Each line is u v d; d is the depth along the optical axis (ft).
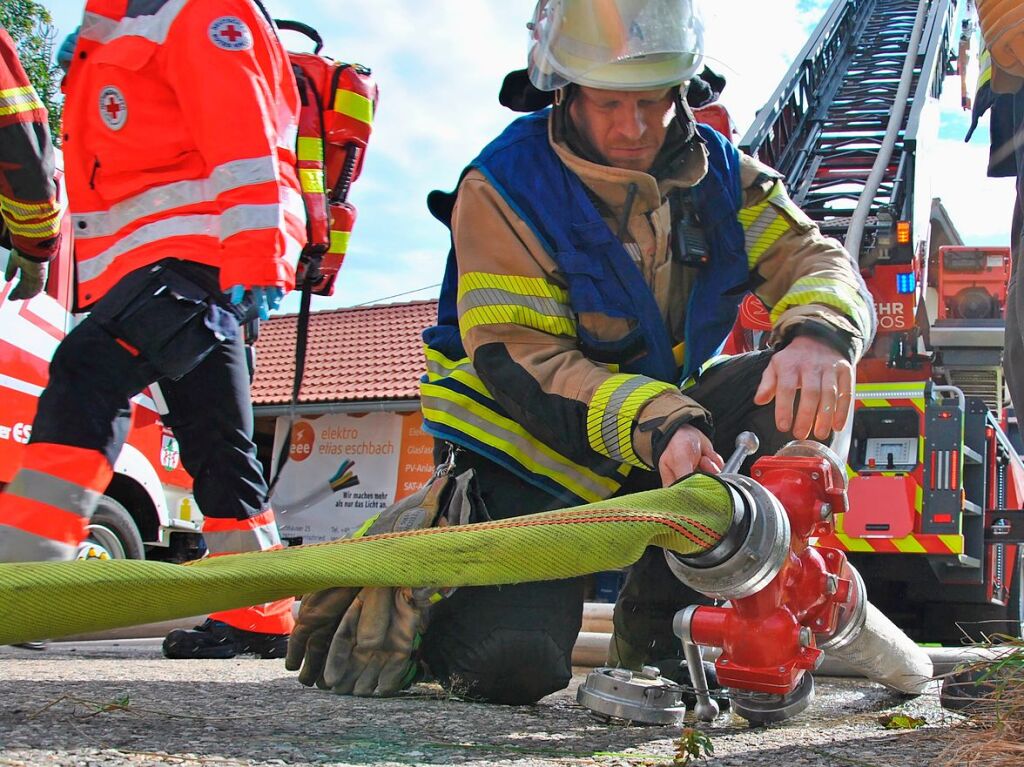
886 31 43.55
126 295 8.52
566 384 6.26
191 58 8.56
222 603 3.94
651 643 8.00
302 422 46.85
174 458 18.83
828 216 31.17
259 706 6.35
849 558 24.27
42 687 6.86
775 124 32.83
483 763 4.53
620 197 6.97
